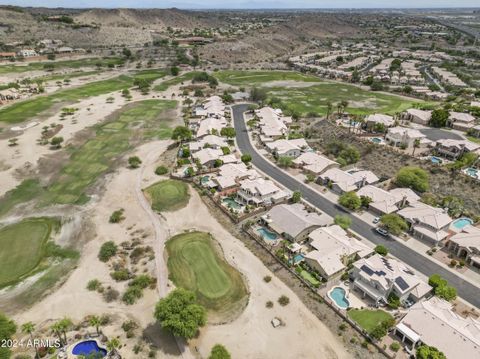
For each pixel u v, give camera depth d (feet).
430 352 157.07
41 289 209.46
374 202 291.38
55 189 322.34
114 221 274.57
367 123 443.32
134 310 194.49
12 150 396.57
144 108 561.43
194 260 233.55
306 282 213.25
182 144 419.13
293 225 257.14
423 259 234.99
